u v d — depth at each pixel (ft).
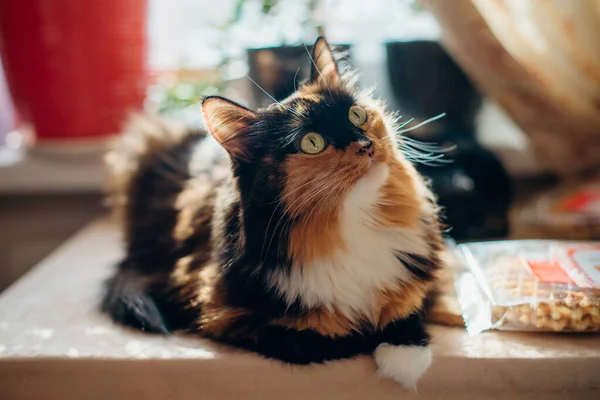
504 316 2.06
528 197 3.30
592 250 2.26
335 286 1.94
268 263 1.93
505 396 1.98
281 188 1.92
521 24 2.58
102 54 3.01
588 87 2.63
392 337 2.00
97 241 3.01
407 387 1.95
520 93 2.76
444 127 3.05
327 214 1.92
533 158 3.26
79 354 1.99
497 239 2.80
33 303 2.38
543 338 2.05
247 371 1.96
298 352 1.94
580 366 1.94
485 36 2.58
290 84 2.82
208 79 3.33
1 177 3.31
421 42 2.95
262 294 1.94
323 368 1.95
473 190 2.79
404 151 2.14
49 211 3.42
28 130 3.22
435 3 2.59
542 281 2.10
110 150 3.02
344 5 3.22
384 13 3.23
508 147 3.39
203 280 2.10
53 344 2.06
